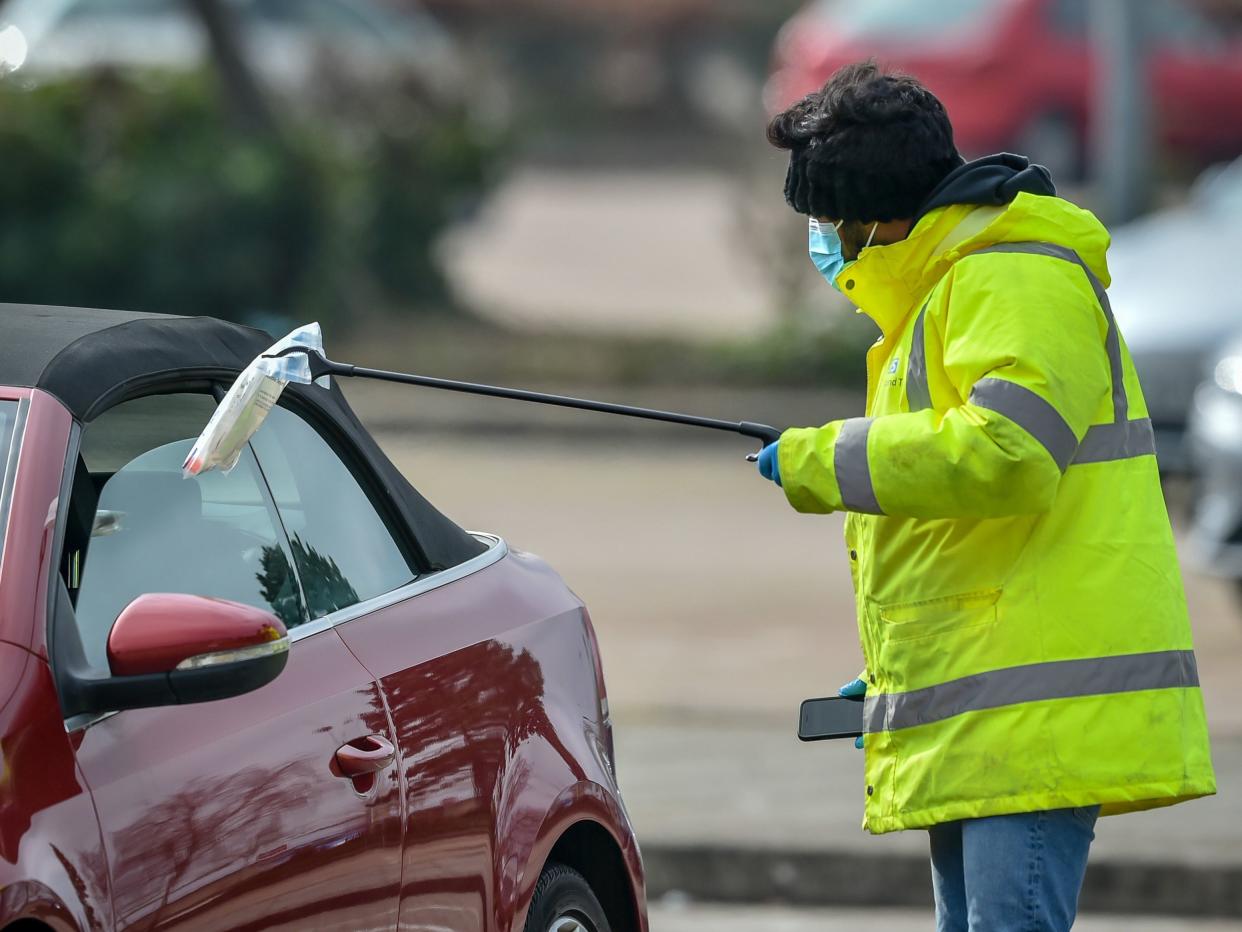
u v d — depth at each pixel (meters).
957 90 70.12
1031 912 11.88
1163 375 34.16
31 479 10.50
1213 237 37.53
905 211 12.34
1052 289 11.74
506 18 126.44
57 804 9.56
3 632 9.91
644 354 52.75
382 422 47.72
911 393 12.18
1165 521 12.29
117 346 11.49
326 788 11.07
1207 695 27.12
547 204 88.56
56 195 51.00
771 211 54.38
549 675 13.56
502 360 51.94
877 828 12.28
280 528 12.07
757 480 44.38
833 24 71.31
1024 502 11.55
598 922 13.80
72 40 59.47
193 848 10.13
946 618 12.02
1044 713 11.77
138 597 10.56
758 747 24.41
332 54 59.00
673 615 31.64
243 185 51.53
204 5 54.09
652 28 128.25
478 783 12.38
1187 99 73.50
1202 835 21.20
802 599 33.03
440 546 13.34
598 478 43.94
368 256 56.69
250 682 10.10
